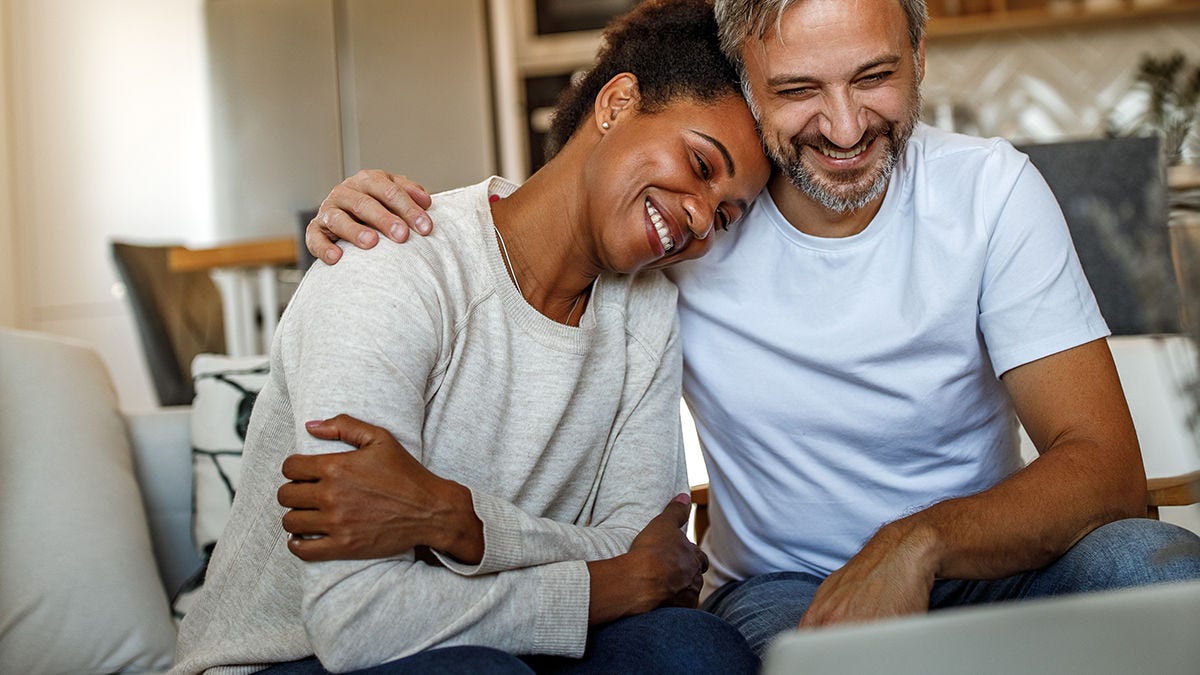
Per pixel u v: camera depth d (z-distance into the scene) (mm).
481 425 1276
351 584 1082
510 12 5734
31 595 1786
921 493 1548
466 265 1282
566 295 1379
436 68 5402
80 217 5453
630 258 1328
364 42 5375
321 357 1143
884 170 1392
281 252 3488
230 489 2115
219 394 2188
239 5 5410
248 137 5426
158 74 5449
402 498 1099
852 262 1491
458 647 1071
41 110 5438
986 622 682
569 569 1191
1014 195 1440
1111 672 677
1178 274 813
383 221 1216
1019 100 5535
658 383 1498
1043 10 5340
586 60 5762
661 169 1297
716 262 1543
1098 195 2219
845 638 691
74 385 2033
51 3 5434
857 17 1293
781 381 1534
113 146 5457
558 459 1383
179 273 3775
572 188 1344
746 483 1629
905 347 1473
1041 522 1256
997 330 1447
